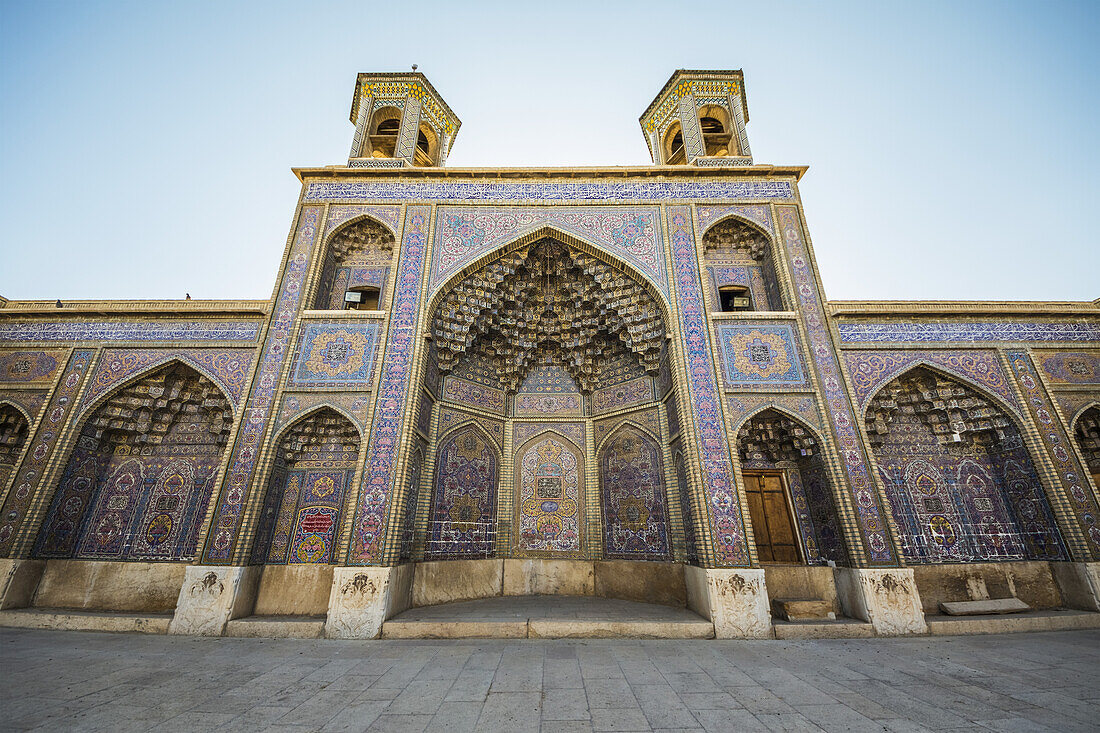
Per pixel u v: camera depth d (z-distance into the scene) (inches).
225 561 223.5
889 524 228.5
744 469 277.9
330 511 257.4
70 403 265.1
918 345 269.4
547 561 312.7
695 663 165.2
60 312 282.8
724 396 253.0
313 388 257.0
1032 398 260.1
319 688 137.7
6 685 137.4
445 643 196.4
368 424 247.4
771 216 309.0
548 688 137.5
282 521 255.6
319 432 263.0
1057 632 212.5
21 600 236.8
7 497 245.8
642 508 300.7
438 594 272.4
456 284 297.1
